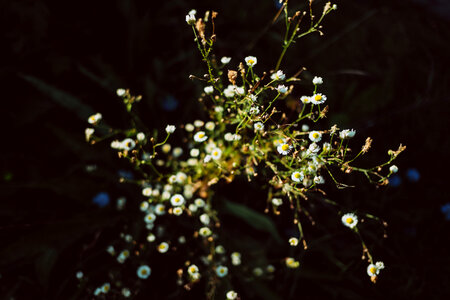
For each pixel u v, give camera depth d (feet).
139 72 3.23
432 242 2.86
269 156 2.51
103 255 2.62
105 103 3.06
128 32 3.18
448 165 3.14
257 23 3.63
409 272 2.76
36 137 2.89
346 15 4.02
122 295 2.42
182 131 2.95
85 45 3.21
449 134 3.26
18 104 2.92
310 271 2.67
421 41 4.11
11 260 2.43
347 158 2.90
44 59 3.08
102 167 2.77
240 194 2.87
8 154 2.79
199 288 2.59
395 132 3.21
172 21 3.48
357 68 3.61
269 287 2.58
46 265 2.47
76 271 2.55
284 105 2.88
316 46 3.59
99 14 3.28
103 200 2.72
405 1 4.54
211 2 3.57
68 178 2.70
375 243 2.78
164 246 2.36
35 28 3.06
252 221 2.64
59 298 2.50
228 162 2.53
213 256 2.51
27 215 2.67
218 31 3.52
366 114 3.18
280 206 2.80
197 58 3.18
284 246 2.73
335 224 2.78
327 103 3.20
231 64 3.15
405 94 3.49
